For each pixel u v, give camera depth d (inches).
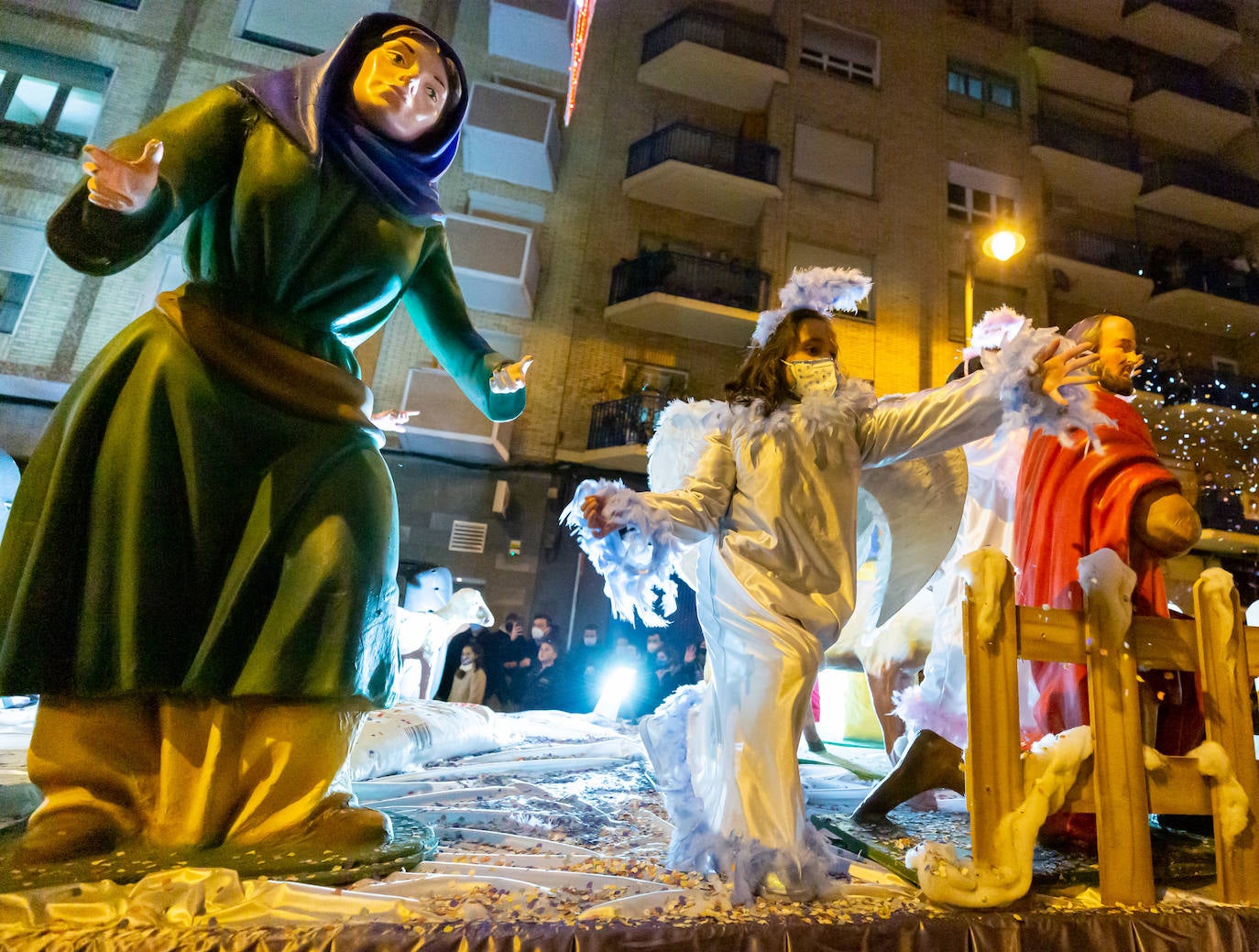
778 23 727.7
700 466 93.0
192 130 79.9
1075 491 95.9
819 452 90.7
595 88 685.3
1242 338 762.2
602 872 73.4
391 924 56.2
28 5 560.7
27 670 68.4
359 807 75.1
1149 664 80.7
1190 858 89.3
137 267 532.4
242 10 597.3
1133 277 722.2
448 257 105.2
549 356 618.8
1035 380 83.5
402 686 203.3
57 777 69.7
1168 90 791.1
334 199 86.6
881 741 195.9
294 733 74.4
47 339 513.7
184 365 78.6
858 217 692.7
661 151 664.4
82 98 566.3
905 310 680.4
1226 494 665.6
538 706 381.4
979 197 740.7
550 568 582.9
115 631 71.8
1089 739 77.3
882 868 80.1
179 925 55.1
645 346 641.6
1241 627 83.4
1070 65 786.2
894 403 96.7
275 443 82.1
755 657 81.9
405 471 581.3
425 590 262.2
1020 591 103.6
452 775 120.8
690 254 661.9
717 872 72.7
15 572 71.0
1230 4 842.2
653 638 400.2
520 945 55.8
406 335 585.6
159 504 75.0
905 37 760.3
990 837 71.6
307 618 75.5
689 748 93.7
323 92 87.0
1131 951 68.6
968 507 121.8
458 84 98.8
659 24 719.7
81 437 74.7
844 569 89.1
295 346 85.4
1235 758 80.0
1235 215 786.2
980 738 73.8
